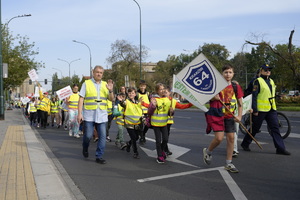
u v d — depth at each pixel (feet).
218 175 17.97
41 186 15.99
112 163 22.04
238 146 27.20
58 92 36.50
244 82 209.67
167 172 19.08
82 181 17.65
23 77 117.39
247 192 14.96
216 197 14.39
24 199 13.98
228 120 18.40
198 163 21.20
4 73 69.82
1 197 14.25
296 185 15.94
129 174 18.90
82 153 26.08
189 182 16.81
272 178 17.21
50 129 48.83
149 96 29.76
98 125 22.11
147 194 15.11
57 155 25.45
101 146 22.13
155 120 21.72
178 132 38.06
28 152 25.54
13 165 20.66
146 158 23.62
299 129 38.29
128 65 177.88
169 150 25.71
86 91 21.84
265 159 21.84
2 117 69.26
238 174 18.12
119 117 27.86
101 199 14.66
